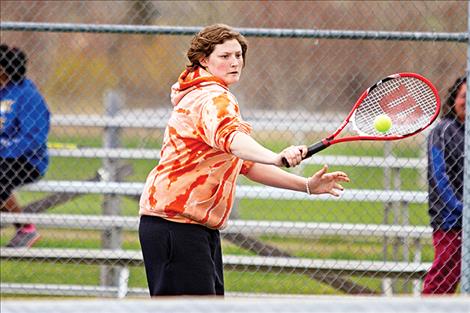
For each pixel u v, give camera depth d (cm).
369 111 1218
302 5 2820
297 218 2373
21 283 1898
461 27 2159
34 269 2042
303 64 2992
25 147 1830
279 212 2447
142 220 1148
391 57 2661
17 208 1897
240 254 2084
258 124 2231
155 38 3309
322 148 1102
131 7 2589
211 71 1138
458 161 1552
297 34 1527
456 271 1569
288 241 2186
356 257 2047
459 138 1548
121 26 1556
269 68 3028
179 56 3238
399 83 1224
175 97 1130
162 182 1121
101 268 1880
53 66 3014
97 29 1555
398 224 1908
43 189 1841
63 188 1842
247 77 3044
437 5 2148
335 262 1694
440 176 1553
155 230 1127
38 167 1855
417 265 1669
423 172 2131
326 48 2923
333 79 2903
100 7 2667
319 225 1723
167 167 1120
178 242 1119
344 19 2723
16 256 1725
